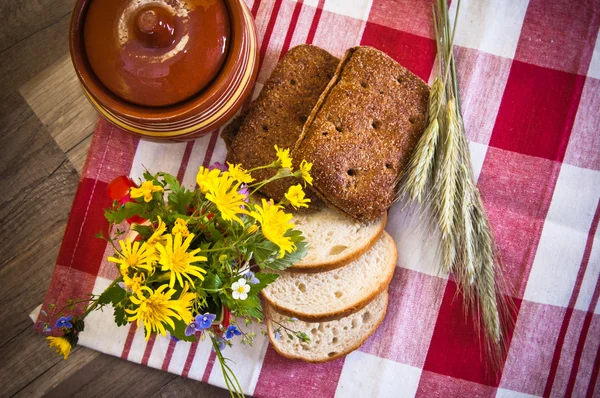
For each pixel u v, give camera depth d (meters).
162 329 0.46
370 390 0.67
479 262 0.63
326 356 0.66
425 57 0.67
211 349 0.67
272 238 0.47
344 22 0.67
